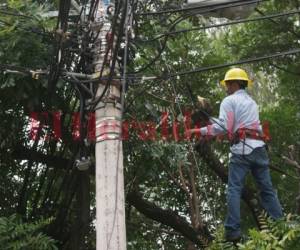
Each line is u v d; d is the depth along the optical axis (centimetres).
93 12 929
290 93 1406
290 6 1314
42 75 984
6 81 1015
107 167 859
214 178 1377
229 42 1371
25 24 1027
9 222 1016
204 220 1365
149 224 1387
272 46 1334
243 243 934
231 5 946
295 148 1338
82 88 924
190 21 1250
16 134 1138
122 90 873
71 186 1145
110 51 909
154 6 1020
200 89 1366
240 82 985
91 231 1270
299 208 1201
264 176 950
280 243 891
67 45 930
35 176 1174
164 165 1228
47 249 1023
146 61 1198
